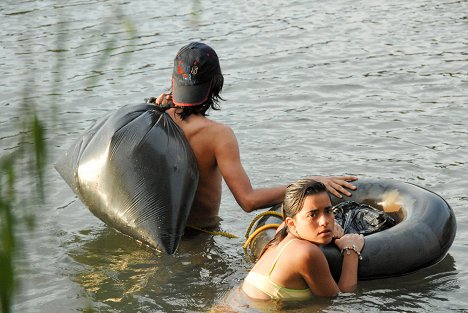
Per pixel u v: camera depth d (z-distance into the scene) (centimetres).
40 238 1314
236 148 1288
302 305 1050
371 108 2048
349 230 1199
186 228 1337
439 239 1179
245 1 3234
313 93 2183
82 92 2183
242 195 1264
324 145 1795
